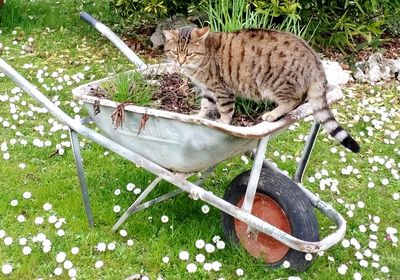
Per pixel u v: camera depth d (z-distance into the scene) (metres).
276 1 2.58
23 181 1.83
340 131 1.41
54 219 1.62
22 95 2.32
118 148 1.49
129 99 1.46
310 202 1.48
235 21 1.86
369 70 2.77
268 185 1.46
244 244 1.55
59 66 2.62
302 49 1.44
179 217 1.69
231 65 1.48
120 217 1.65
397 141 2.24
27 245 1.54
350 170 2.00
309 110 1.43
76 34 2.98
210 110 1.55
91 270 1.48
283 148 2.13
